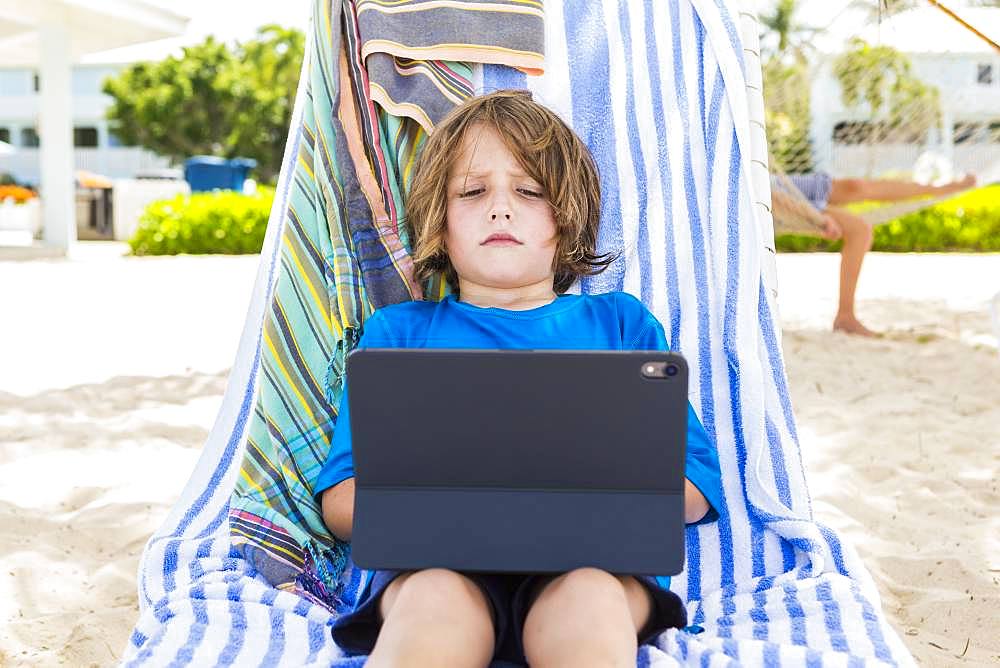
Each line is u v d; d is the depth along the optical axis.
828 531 1.89
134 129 28.73
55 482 3.16
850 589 1.70
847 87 6.04
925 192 6.07
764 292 2.10
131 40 13.03
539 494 1.42
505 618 1.42
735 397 2.04
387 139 2.12
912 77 5.95
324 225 2.05
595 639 1.27
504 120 1.81
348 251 2.03
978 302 7.59
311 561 1.82
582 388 1.38
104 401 4.28
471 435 1.40
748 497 1.96
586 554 1.41
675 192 2.22
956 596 2.35
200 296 8.09
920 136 6.07
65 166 12.78
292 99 29.06
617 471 1.41
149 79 28.80
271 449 1.91
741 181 2.14
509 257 1.77
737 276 2.10
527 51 2.18
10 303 7.52
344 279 2.01
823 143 6.13
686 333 2.12
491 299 1.84
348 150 2.06
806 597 1.70
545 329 1.81
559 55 2.29
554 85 2.27
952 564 2.52
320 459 1.91
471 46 2.14
